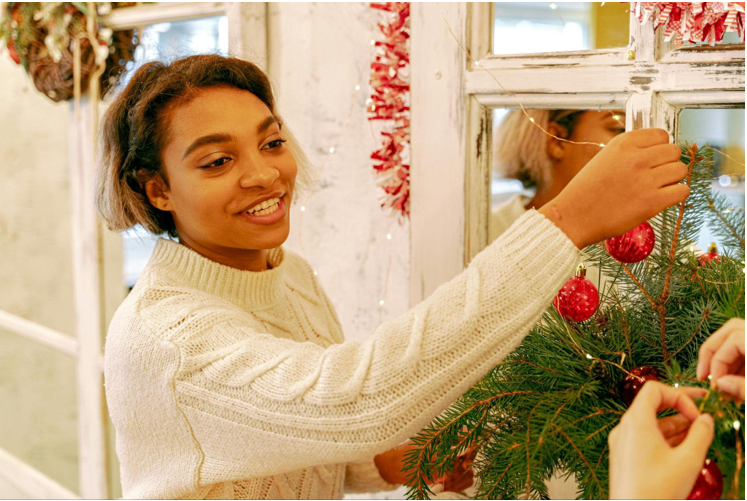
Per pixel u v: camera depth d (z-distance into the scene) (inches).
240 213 33.9
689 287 29.8
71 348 76.9
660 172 26.3
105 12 64.7
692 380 25.4
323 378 27.4
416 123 49.3
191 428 31.7
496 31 44.8
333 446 27.5
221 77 34.0
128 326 33.2
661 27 37.0
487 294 26.5
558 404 28.3
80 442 77.7
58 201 76.3
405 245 52.7
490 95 45.1
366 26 52.2
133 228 40.3
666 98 37.3
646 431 20.8
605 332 31.6
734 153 36.0
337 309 58.2
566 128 42.4
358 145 54.4
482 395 30.5
